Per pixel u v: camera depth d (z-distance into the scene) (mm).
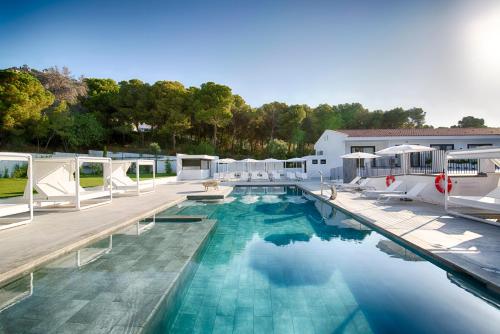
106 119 39938
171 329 2920
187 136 42062
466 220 6637
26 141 32500
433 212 7770
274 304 3436
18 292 3387
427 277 3980
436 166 13250
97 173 27484
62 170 9664
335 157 22906
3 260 4059
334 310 3256
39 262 4164
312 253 5406
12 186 14242
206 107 35969
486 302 3293
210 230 6652
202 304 3469
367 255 5086
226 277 4312
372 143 21156
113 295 3289
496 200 6461
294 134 39500
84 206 8977
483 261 3881
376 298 3504
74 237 5359
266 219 8820
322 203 11422
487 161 9164
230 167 31656
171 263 4391
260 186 18859
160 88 37219
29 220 6668
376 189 12711
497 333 2693
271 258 5180
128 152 37219
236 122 40531
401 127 38562
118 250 5074
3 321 2732
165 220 7867
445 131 21656
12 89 26641
